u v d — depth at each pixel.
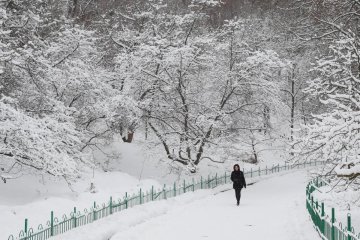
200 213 16.77
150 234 12.80
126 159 32.22
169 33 34.41
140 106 29.70
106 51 35.25
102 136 29.42
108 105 27.22
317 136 12.71
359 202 15.16
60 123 21.12
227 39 33.28
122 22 37.69
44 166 19.09
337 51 15.77
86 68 27.14
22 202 18.69
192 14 32.59
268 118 33.38
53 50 25.22
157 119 32.41
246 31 36.59
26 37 22.67
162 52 30.64
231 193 24.64
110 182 24.14
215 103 31.97
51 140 19.34
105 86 28.56
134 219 14.92
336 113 12.00
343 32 16.73
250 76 31.19
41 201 17.27
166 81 31.03
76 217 13.71
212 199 21.62
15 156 19.03
